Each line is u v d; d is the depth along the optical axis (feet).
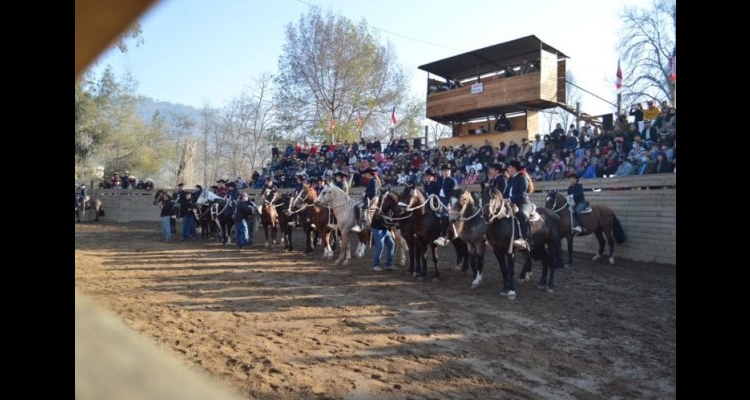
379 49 134.00
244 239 64.90
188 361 19.53
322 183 60.08
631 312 30.32
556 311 30.37
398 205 39.83
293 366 20.22
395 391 18.12
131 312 27.89
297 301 32.32
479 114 90.17
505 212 33.86
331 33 127.24
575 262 49.14
